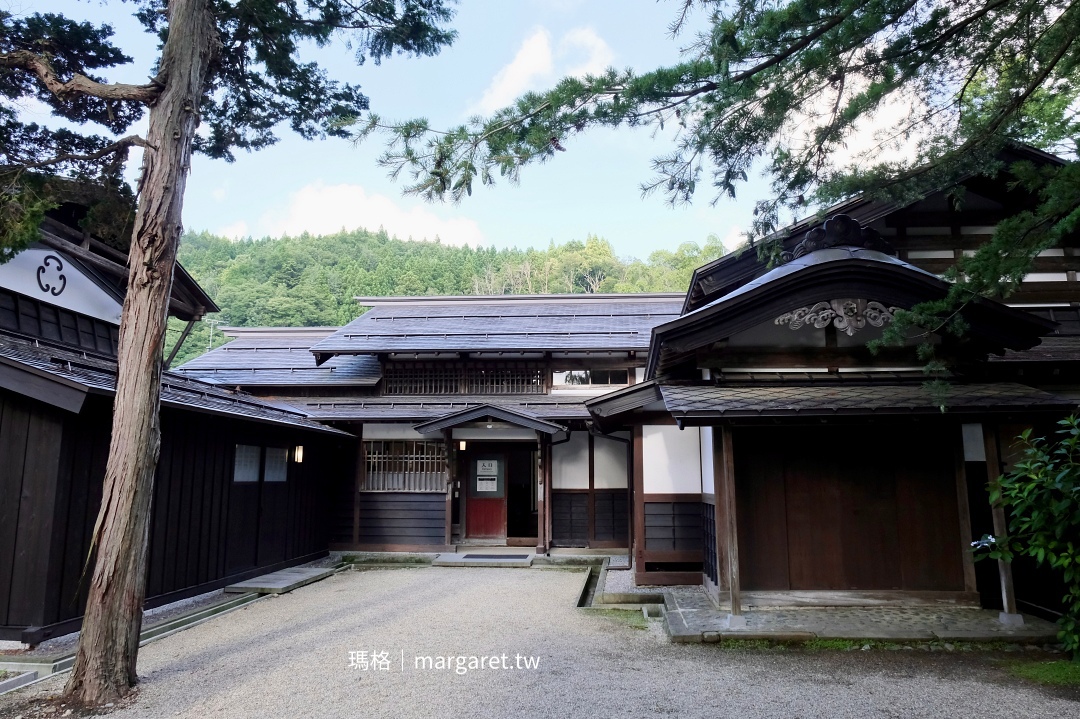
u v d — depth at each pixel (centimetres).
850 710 457
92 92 552
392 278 6222
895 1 422
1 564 628
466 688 514
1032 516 530
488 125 454
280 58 711
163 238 539
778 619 677
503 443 1440
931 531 734
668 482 952
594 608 826
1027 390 666
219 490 938
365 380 1508
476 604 861
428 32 717
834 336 754
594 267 6419
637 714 456
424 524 1372
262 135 792
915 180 515
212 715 461
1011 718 439
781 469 756
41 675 551
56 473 634
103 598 500
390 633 697
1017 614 638
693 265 5006
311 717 456
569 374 1519
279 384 1502
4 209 598
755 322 714
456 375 1519
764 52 443
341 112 763
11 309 826
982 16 455
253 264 6019
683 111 457
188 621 750
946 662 559
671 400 670
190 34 570
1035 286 878
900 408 621
